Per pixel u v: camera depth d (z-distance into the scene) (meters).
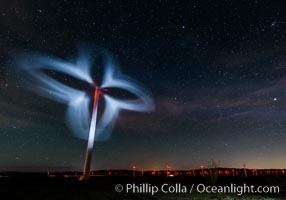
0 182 15.37
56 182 16.94
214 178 16.28
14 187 12.72
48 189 12.29
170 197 10.77
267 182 17.28
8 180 16.98
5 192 10.77
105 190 12.71
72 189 12.66
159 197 10.73
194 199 10.28
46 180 18.58
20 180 17.55
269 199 10.37
